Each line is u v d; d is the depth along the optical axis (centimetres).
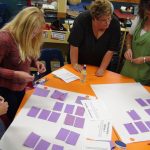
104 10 199
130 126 167
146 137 159
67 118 167
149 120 176
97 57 243
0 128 165
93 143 148
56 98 188
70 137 151
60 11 327
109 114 177
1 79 188
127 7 368
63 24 323
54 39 315
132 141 154
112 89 210
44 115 167
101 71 233
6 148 139
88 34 227
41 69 214
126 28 320
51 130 155
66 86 206
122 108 186
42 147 142
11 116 194
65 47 334
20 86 193
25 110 170
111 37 231
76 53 235
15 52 180
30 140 145
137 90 213
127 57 226
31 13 175
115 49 238
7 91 197
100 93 202
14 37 177
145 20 219
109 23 215
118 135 158
